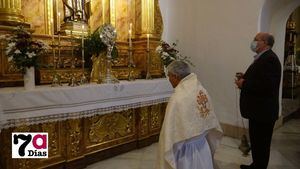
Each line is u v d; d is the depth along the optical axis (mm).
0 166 2816
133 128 4152
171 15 5742
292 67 8781
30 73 2965
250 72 3086
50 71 3688
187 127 1933
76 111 3129
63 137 3275
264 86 2951
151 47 4926
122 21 4980
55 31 4176
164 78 4820
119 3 4910
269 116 2975
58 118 3002
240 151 4094
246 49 4641
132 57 5004
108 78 3742
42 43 3184
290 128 5500
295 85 8875
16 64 2914
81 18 4254
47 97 2871
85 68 4059
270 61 2949
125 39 5051
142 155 3939
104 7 4734
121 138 3980
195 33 5379
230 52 4875
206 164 2182
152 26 5016
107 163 3643
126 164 3600
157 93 4215
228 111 4957
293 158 3842
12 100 2625
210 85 5207
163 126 1982
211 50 5156
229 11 4848
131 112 4098
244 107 3139
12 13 3398
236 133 4805
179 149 2018
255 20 4512
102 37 3732
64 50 3998
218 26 5020
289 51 9039
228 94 4941
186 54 5551
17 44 2922
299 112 6848
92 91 3287
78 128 3402
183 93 2055
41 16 4066
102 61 3791
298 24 10953
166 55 4508
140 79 4578
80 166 3453
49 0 4062
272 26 5227
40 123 2982
